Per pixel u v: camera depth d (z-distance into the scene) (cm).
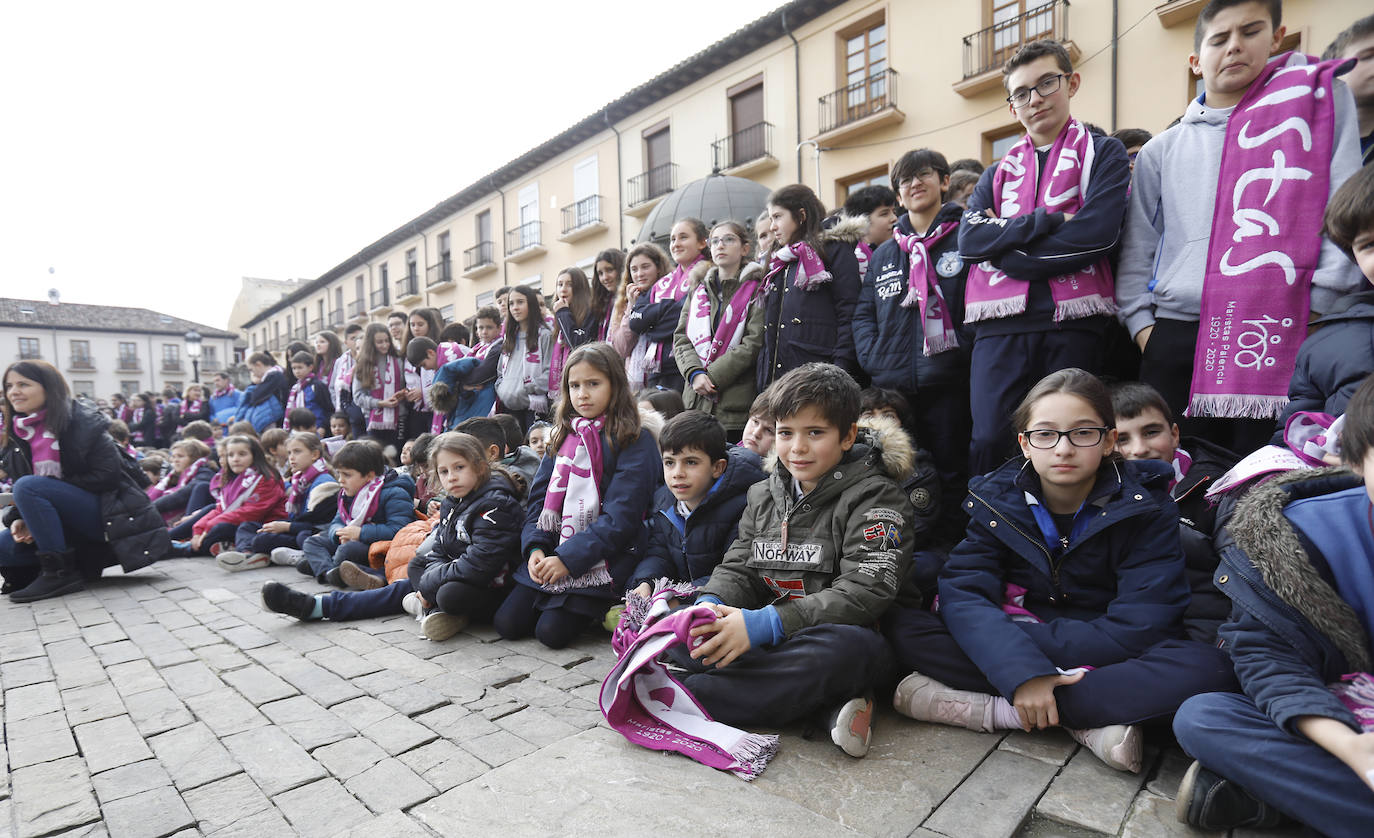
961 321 297
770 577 215
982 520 203
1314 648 135
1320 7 812
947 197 379
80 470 405
